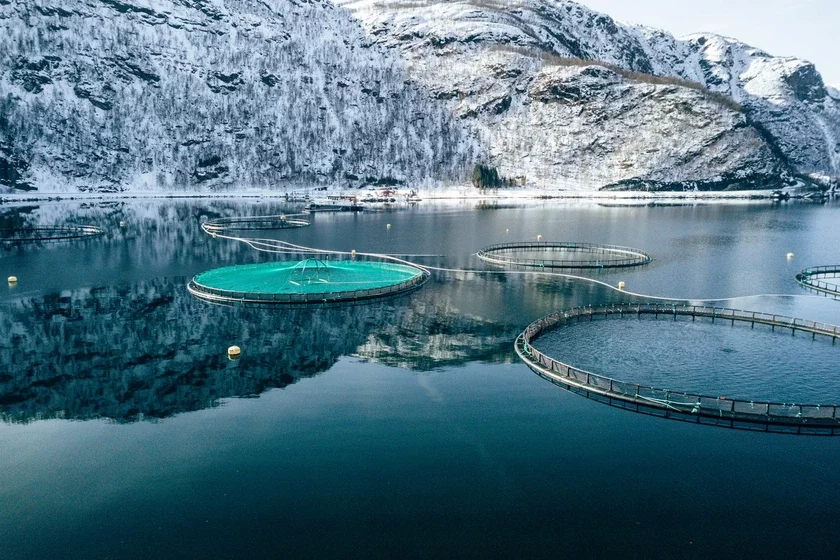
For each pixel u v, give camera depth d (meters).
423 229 157.88
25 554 30.98
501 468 38.34
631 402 47.19
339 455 40.00
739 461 39.19
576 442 41.56
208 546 31.41
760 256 114.00
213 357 58.53
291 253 117.31
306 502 34.97
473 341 62.88
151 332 66.12
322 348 60.94
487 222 176.25
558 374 52.28
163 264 104.94
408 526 32.84
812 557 30.48
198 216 190.00
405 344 62.16
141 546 31.48
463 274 96.88
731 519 33.44
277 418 45.44
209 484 36.81
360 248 124.38
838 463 38.94
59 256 112.62
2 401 48.94
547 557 30.48
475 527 32.75
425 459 39.41
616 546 31.23
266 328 67.44
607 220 181.88
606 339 62.62
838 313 73.19
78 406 47.94
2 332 66.12
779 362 55.91
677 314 72.19
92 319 70.81
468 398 48.66
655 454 40.03
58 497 35.69
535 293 83.56
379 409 46.81
